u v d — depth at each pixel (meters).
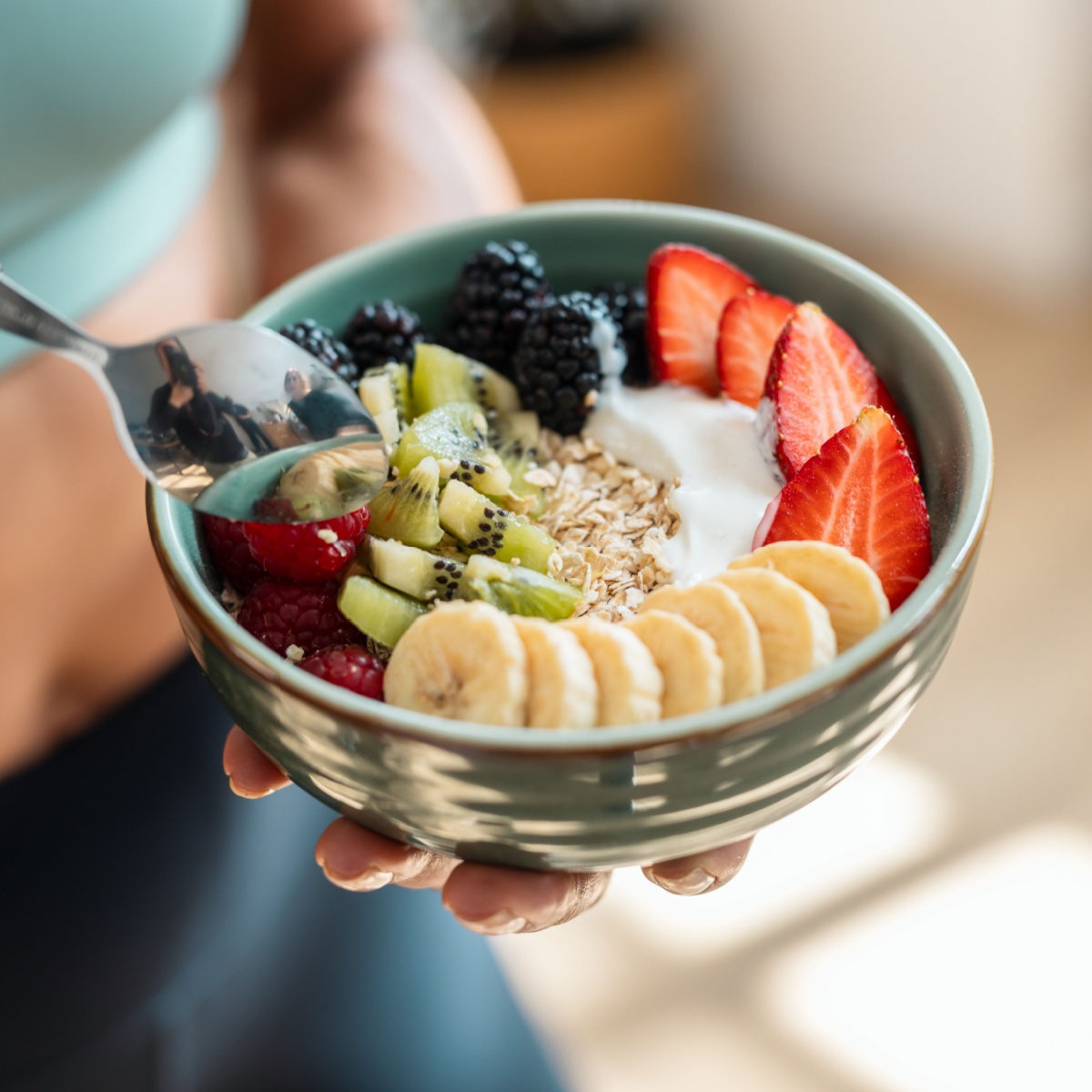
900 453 0.41
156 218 0.53
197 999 0.57
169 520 0.40
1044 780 0.82
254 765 0.42
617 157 1.23
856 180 1.25
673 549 0.43
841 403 0.43
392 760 0.37
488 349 0.46
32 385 0.50
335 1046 0.57
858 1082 0.71
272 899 0.58
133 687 0.54
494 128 1.22
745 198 1.35
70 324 0.40
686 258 0.45
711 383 0.46
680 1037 0.74
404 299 0.47
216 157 0.58
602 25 1.24
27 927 0.53
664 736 0.37
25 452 0.50
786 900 0.79
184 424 0.41
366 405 0.44
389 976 0.57
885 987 0.74
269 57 0.58
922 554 0.41
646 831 0.38
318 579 0.42
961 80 1.12
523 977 0.78
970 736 0.85
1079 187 1.12
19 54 0.47
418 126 0.57
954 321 1.15
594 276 0.47
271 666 0.38
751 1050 0.73
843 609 0.39
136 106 0.50
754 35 1.25
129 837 0.54
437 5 1.26
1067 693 0.86
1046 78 1.06
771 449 0.43
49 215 0.50
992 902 0.77
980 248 1.18
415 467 0.43
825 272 0.44
